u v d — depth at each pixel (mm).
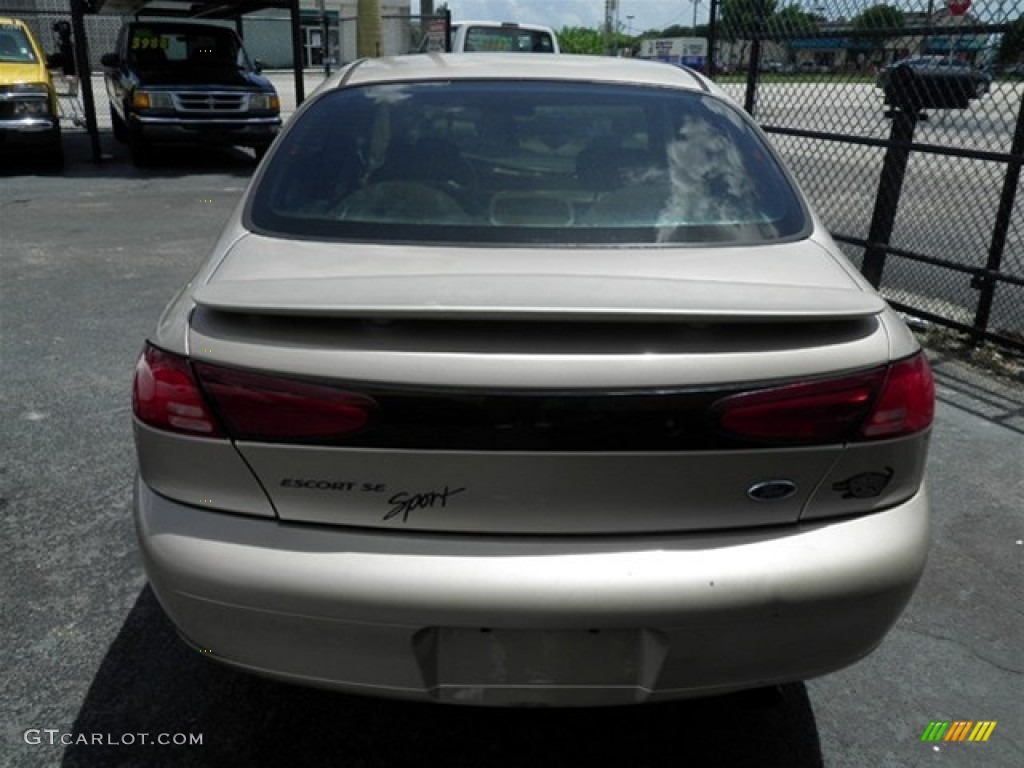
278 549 1749
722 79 7066
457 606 1698
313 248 2090
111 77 14125
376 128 2521
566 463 1704
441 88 2695
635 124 2568
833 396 1768
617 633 1755
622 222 2207
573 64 2938
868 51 5859
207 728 2314
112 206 9367
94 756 2207
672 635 1742
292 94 25391
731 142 2562
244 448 1752
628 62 3072
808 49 6258
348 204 2260
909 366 1885
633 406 1690
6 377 4551
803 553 1775
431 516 1740
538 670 1778
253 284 1857
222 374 1755
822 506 1818
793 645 1805
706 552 1750
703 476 1740
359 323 1735
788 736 2332
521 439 1690
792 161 8773
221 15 16328
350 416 1696
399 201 2262
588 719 2377
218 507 1801
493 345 1705
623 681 1793
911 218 8164
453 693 1797
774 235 2246
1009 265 6875
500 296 1740
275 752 2246
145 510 1861
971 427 4211
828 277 2029
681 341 1735
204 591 1766
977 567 3084
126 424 4031
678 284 1854
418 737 2307
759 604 1740
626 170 2391
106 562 2996
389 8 40406
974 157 5078
